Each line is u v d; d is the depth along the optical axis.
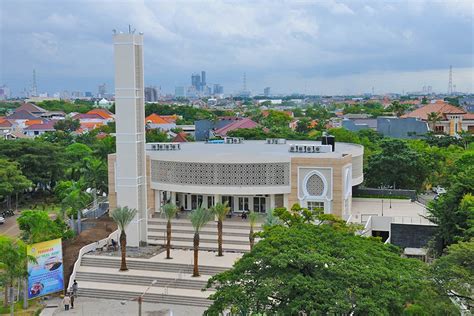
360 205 96.88
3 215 104.06
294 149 90.31
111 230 81.00
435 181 113.62
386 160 107.81
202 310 58.03
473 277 40.47
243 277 43.19
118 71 74.56
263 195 84.62
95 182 98.44
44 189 125.19
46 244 60.62
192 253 71.50
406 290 39.50
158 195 89.00
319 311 37.44
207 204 86.38
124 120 74.56
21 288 62.78
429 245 73.31
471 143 139.62
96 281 65.56
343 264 40.75
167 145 98.38
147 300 61.00
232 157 82.06
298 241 44.44
